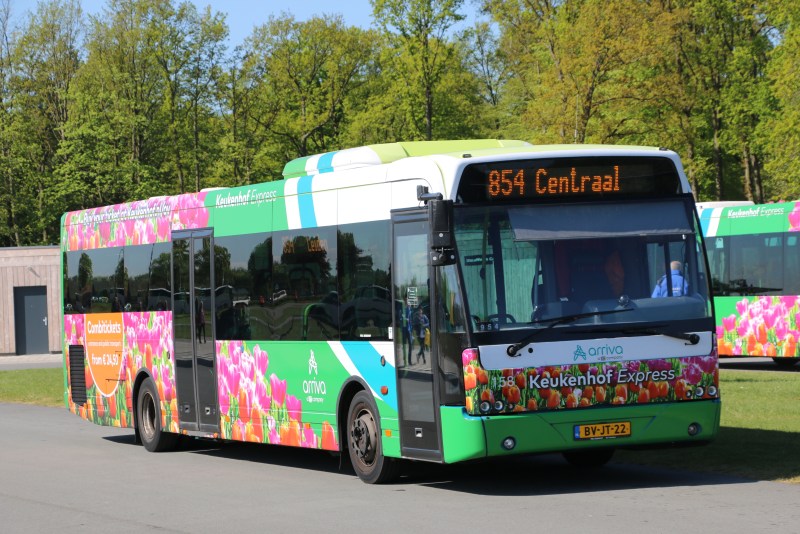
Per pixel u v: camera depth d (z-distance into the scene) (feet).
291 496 39.96
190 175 218.59
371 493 39.78
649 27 152.15
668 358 37.73
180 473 48.57
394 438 40.42
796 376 84.17
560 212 37.65
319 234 45.24
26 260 180.96
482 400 36.19
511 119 212.02
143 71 211.82
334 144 229.86
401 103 201.87
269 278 48.62
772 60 158.92
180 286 56.08
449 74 204.13
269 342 48.65
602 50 151.43
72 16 231.71
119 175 208.64
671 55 177.58
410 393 39.42
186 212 55.72
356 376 42.75
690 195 38.96
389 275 40.73
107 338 63.46
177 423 56.34
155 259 58.54
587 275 37.47
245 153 215.51
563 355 36.81
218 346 52.60
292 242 47.06
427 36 190.39
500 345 36.40
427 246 38.58
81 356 66.39
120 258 62.18
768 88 168.76
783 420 53.78
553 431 36.47
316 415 45.57
